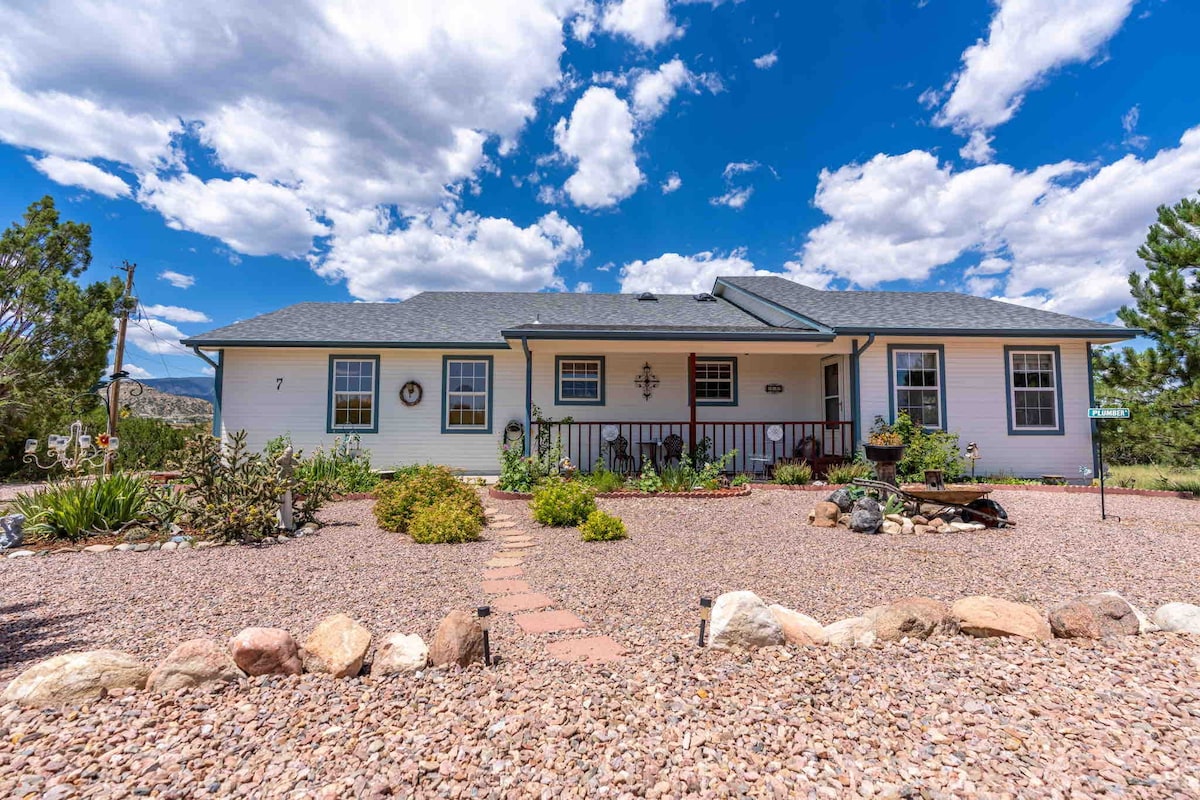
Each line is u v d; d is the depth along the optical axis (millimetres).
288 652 2971
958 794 1940
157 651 3410
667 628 3785
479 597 4551
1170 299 12938
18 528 6426
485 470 13219
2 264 17891
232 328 13109
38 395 16547
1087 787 1966
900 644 3324
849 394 12328
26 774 2016
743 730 2371
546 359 13562
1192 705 2531
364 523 8039
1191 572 5148
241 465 7324
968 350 12367
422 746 2254
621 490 9805
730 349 12070
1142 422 12039
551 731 2367
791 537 6832
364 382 13070
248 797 1929
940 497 7367
